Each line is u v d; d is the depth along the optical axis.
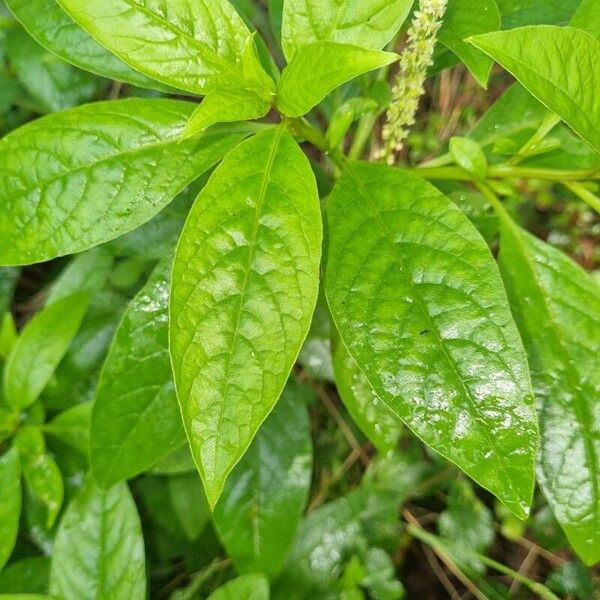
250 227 0.18
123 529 0.30
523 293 0.25
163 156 0.22
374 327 0.19
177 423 0.26
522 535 0.42
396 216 0.20
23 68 0.37
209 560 0.38
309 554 0.38
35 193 0.21
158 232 0.32
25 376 0.31
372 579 0.39
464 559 0.41
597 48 0.19
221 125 0.23
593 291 0.25
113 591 0.29
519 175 0.25
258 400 0.17
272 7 0.30
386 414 0.27
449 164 0.29
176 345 0.17
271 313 0.18
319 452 0.43
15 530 0.29
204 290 0.18
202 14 0.20
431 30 0.22
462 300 0.19
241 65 0.21
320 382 0.43
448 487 0.42
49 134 0.22
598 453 0.24
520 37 0.19
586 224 0.45
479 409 0.18
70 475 0.34
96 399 0.25
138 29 0.20
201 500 0.35
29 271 0.46
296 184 0.19
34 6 0.24
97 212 0.22
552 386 0.25
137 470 0.25
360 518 0.40
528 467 0.18
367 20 0.20
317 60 0.18
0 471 0.30
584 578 0.41
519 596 0.42
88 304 0.34
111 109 0.22
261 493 0.31
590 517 0.24
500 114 0.29
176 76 0.20
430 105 0.49
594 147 0.20
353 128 0.41
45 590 0.32
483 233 0.29
